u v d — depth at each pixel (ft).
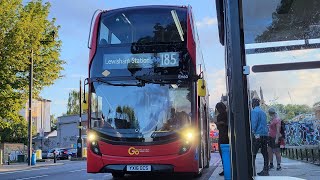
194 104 33.09
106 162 32.53
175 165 32.04
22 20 95.30
